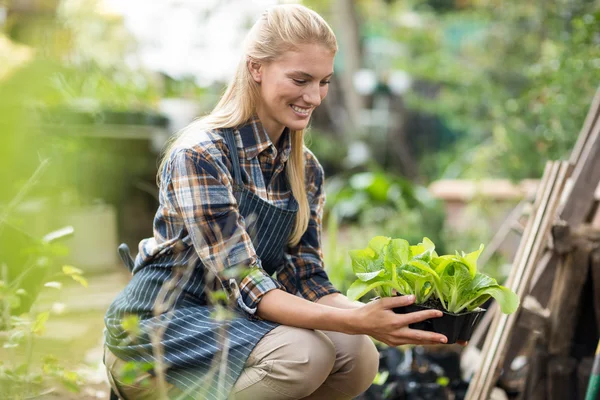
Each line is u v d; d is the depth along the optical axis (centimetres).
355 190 707
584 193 251
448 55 930
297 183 204
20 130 159
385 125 963
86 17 534
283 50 184
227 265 180
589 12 554
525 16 754
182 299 188
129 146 532
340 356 195
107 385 263
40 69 172
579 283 243
